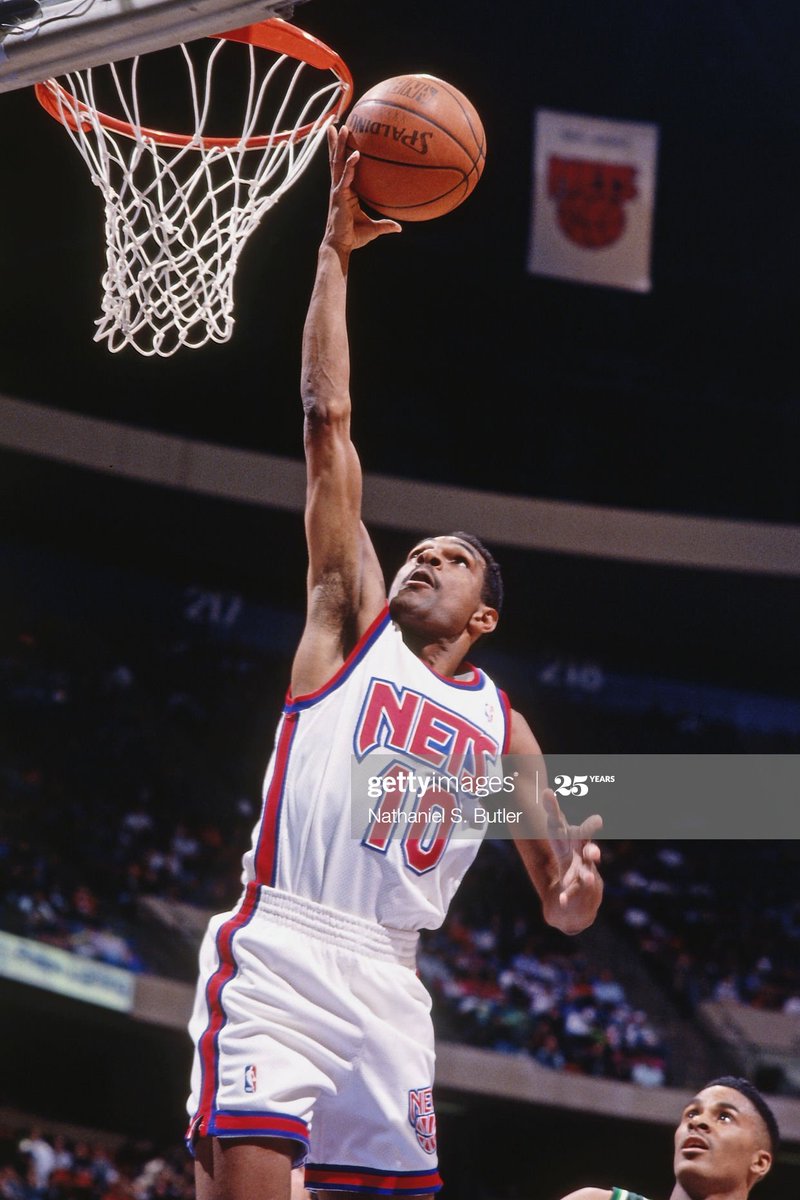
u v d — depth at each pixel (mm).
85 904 12766
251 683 16953
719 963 14914
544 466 17688
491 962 14016
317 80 14008
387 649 2410
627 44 16625
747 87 16844
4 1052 12508
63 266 15734
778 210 17594
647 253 13578
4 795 14008
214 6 3289
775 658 17797
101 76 13336
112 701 15938
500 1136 13445
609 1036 13180
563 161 13680
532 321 17812
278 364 16594
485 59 16750
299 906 2250
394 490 15406
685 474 17828
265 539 16047
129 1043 12594
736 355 18016
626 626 17297
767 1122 3318
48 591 16188
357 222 2732
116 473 14516
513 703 17484
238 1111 2105
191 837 14898
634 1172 13406
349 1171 2320
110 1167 11305
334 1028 2193
